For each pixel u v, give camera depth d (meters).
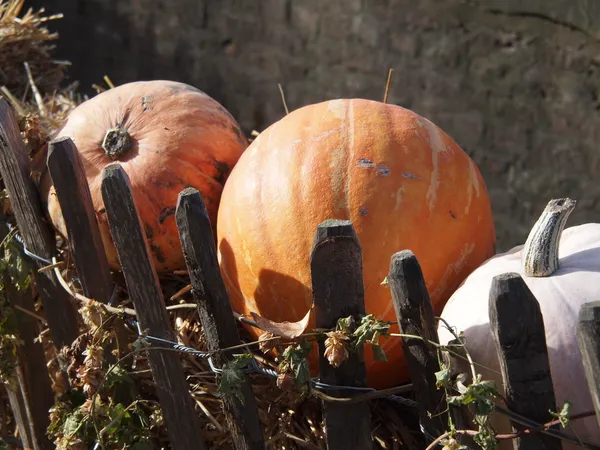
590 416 1.55
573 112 4.63
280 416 2.02
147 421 1.97
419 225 1.89
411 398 1.99
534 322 1.38
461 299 1.74
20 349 2.33
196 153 2.28
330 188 1.89
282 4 5.73
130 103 2.35
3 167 2.14
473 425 1.58
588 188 4.68
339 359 1.53
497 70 4.87
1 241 2.33
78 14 6.79
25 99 3.68
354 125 2.00
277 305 1.92
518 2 4.64
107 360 2.02
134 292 1.84
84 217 1.95
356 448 1.66
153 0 6.37
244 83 6.10
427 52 5.13
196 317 2.26
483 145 5.04
